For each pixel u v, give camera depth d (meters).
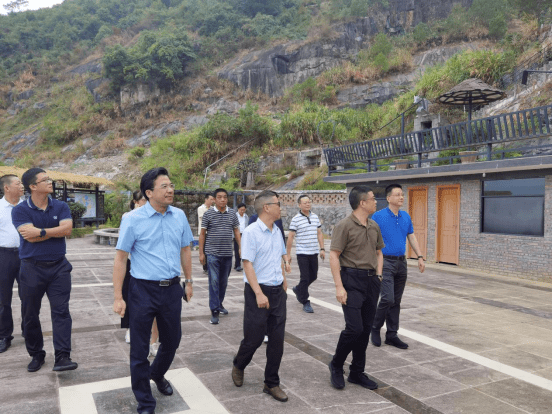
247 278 3.09
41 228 3.49
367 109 36.38
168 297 2.85
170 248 2.88
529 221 9.21
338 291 3.25
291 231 5.77
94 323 5.10
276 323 3.13
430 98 21.72
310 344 4.39
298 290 5.86
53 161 51.53
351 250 3.33
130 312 2.81
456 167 9.98
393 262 4.30
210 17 70.38
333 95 46.78
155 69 56.84
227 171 30.06
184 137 35.50
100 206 23.34
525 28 24.50
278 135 32.16
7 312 4.09
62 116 61.47
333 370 3.36
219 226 5.29
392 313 4.39
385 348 4.30
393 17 61.44
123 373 3.53
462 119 17.47
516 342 4.54
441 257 11.26
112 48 59.50
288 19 70.50
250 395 3.14
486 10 50.44
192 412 2.86
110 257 11.92
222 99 54.69
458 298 6.88
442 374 3.60
